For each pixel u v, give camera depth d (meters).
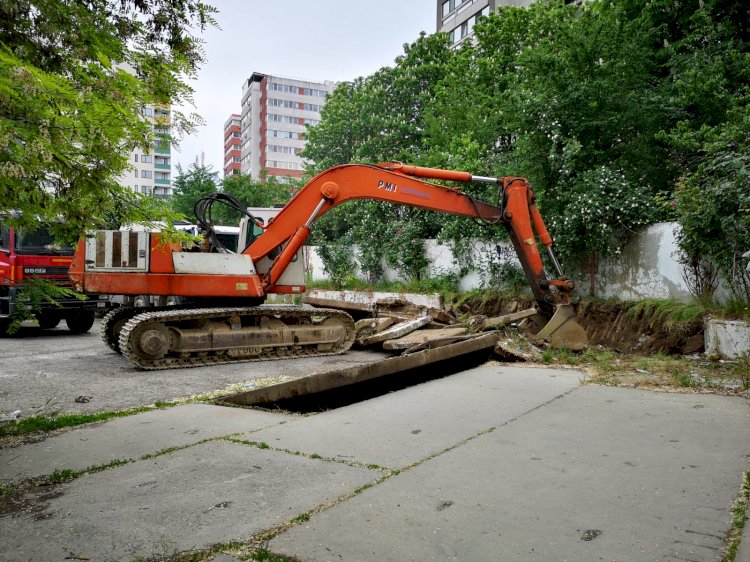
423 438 4.37
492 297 12.62
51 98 2.35
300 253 9.55
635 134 11.43
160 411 5.34
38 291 3.29
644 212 9.98
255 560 2.48
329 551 2.54
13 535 2.76
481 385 6.38
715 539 2.62
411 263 15.59
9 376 7.45
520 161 12.20
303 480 3.44
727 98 10.57
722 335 7.56
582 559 2.46
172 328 8.36
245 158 101.25
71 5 2.90
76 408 5.72
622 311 10.03
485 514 2.93
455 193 9.47
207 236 9.52
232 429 4.67
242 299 9.38
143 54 3.14
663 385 6.21
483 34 20.48
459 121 17.94
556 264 9.39
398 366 7.07
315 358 9.29
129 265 8.64
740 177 7.28
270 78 91.75
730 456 3.81
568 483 3.37
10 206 2.63
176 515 2.96
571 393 5.91
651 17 13.37
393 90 25.75
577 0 21.33
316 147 27.98
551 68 11.53
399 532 2.73
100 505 3.11
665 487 3.28
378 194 9.34
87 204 2.84
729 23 12.19
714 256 8.09
